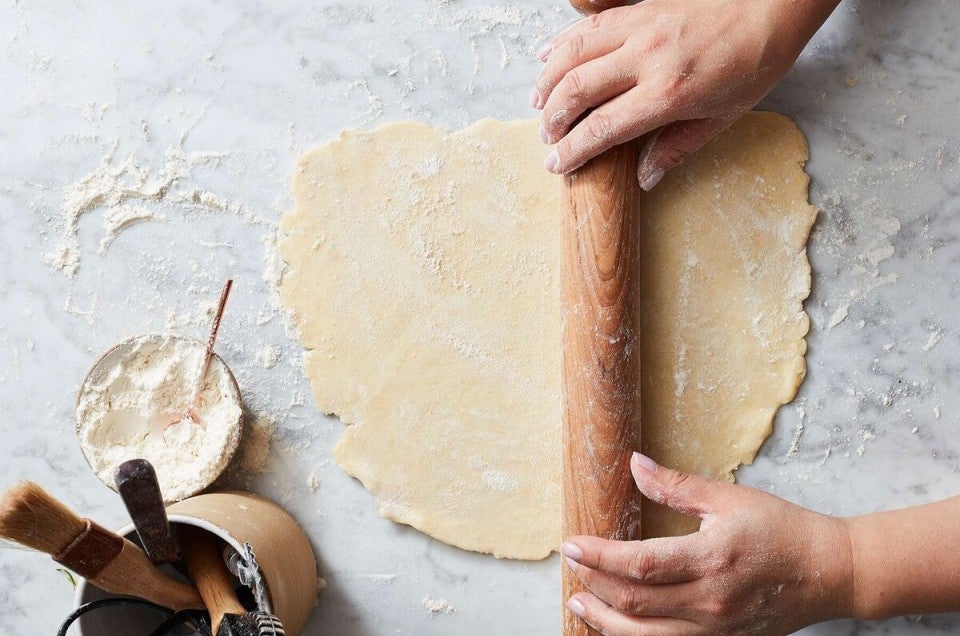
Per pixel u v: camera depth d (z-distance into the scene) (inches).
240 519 29.7
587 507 30.3
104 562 26.8
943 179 32.4
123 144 33.0
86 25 33.1
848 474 32.5
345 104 32.9
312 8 33.0
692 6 29.7
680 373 31.9
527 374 32.0
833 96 32.4
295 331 32.6
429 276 32.1
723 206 31.9
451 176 32.1
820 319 32.5
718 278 31.9
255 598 28.9
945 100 32.4
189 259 32.9
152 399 31.4
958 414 32.4
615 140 29.7
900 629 32.6
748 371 32.0
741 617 30.0
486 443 32.1
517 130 32.1
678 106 29.4
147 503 26.5
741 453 32.0
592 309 30.1
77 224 33.0
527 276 32.0
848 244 32.4
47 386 33.1
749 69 29.5
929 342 32.4
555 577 32.5
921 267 32.4
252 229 32.8
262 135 32.9
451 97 32.8
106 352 30.9
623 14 30.1
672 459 31.9
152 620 30.9
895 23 32.4
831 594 30.1
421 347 32.1
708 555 29.5
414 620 32.8
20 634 33.3
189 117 33.0
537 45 32.8
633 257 30.5
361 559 32.8
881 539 30.1
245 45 33.0
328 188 32.3
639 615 30.1
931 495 32.4
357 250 32.2
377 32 32.9
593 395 30.1
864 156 32.4
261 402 32.7
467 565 32.7
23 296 33.1
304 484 32.7
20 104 33.1
